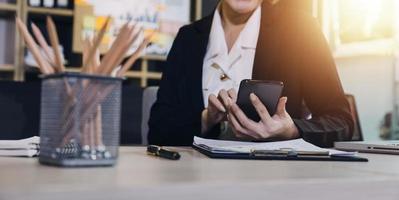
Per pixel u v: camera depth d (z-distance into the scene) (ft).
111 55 2.00
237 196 1.50
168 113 5.06
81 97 1.92
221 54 5.22
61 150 1.92
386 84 8.47
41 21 9.06
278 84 3.67
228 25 5.33
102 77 1.94
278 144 3.29
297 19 5.38
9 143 2.51
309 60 5.24
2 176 1.60
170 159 2.53
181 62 5.33
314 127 4.18
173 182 1.50
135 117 5.50
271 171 1.97
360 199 1.70
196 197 1.45
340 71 8.98
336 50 8.93
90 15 9.04
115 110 2.02
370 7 8.64
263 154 2.73
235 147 3.02
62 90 1.91
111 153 2.01
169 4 9.66
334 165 2.38
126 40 2.01
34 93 5.07
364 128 8.80
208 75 5.19
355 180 1.70
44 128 2.01
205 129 4.35
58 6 9.09
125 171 1.84
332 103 4.99
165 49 9.64
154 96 5.53
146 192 1.38
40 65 2.02
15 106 4.98
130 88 5.56
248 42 5.24
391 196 1.77
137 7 9.37
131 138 5.43
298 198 1.59
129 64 2.07
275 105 3.78
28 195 1.25
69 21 9.27
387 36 8.46
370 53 8.69
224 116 4.11
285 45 5.26
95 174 1.71
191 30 5.49
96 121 1.96
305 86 5.27
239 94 3.70
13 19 8.89
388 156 3.21
